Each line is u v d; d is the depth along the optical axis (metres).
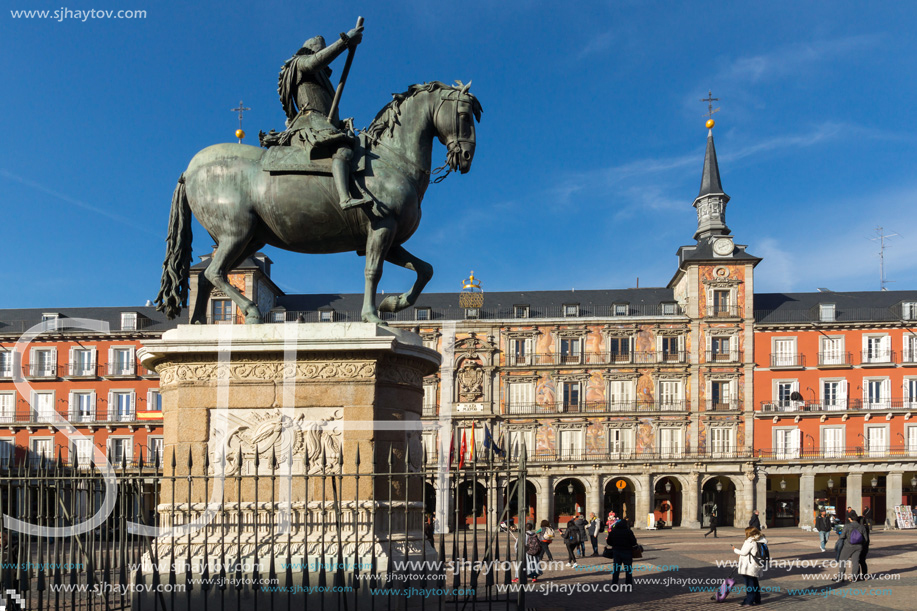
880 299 61.06
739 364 57.38
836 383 57.12
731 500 58.91
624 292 63.16
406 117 8.06
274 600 7.03
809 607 12.30
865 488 57.19
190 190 7.95
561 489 59.16
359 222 7.75
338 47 7.60
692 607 11.89
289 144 7.90
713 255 58.88
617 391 57.94
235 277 55.44
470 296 59.28
